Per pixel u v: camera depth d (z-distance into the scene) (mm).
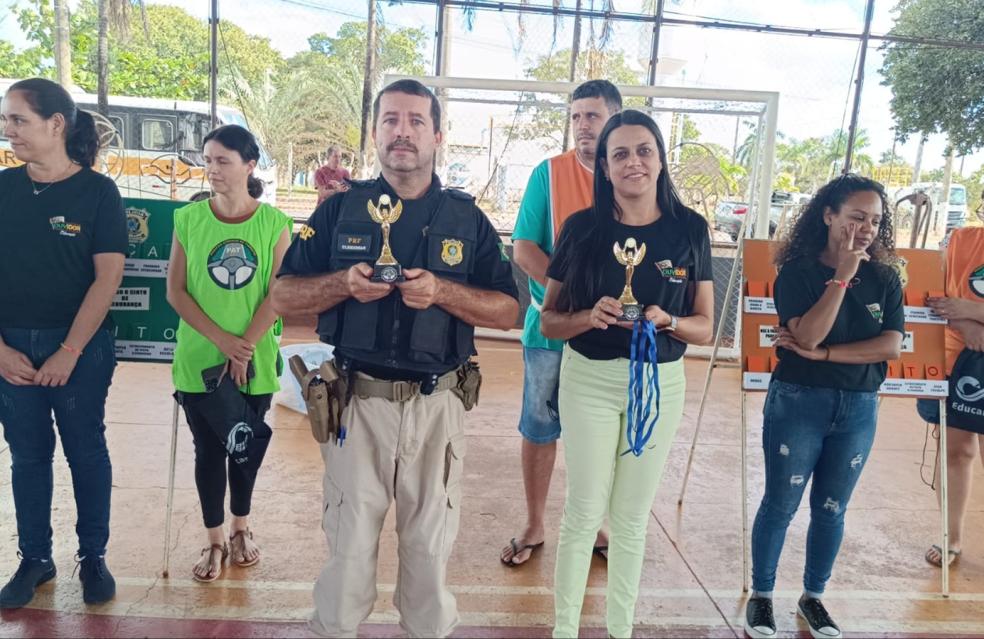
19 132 2449
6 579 2879
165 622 2652
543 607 2893
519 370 6895
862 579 3291
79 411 2654
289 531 3443
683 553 3441
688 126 8938
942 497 3199
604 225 2350
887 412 6129
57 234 2531
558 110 7898
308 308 2078
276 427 4930
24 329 2566
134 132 11836
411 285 1913
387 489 2107
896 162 13398
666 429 2389
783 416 2730
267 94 13625
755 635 2762
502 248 2221
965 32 11562
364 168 9922
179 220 2869
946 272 3430
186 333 2846
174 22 16469
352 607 2039
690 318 2350
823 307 2561
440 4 8758
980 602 3129
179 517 3518
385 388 2061
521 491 4070
